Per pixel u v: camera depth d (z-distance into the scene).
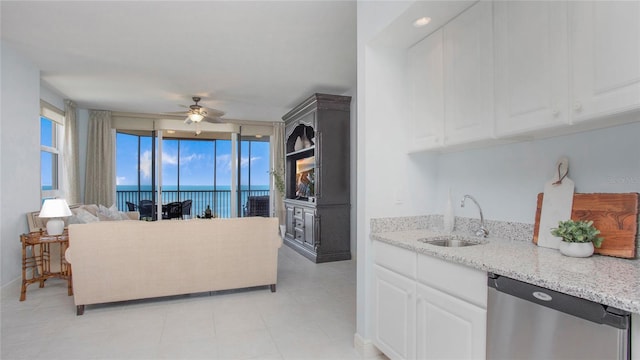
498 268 1.46
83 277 3.13
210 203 8.61
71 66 4.33
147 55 3.97
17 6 2.88
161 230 3.37
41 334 2.72
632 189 1.59
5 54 3.69
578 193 1.79
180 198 8.69
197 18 3.10
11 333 2.74
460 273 1.67
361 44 2.50
